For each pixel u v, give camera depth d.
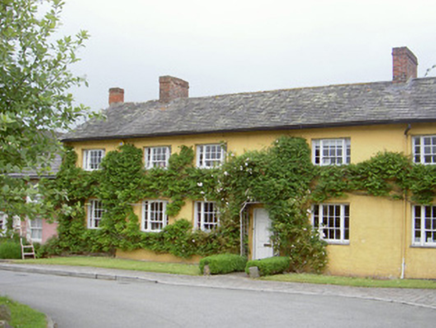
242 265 20.41
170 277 18.12
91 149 26.34
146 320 10.84
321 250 19.36
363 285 15.95
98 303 12.91
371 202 18.89
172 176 23.34
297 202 19.72
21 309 11.09
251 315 11.31
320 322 10.55
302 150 20.06
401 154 18.36
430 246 17.83
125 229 24.22
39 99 9.19
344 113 20.20
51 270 19.95
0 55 8.98
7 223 9.74
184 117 24.88
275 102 23.45
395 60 21.98
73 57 9.71
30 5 9.84
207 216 22.80
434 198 17.80
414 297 13.75
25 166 9.05
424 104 19.14
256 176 20.64
